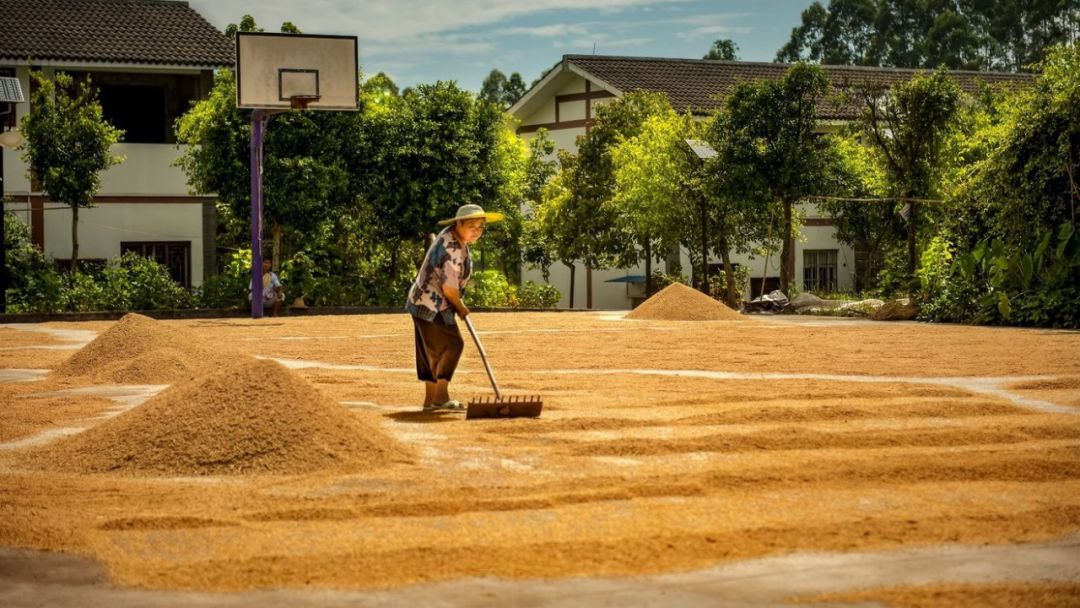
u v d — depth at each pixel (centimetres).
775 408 959
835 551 529
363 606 454
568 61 4388
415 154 3291
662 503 629
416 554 526
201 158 3125
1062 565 505
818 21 8688
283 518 603
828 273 4203
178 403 797
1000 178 2338
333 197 3231
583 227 3856
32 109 3070
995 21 8212
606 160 3825
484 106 3412
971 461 731
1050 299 2223
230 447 748
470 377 1294
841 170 3256
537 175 4350
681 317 2497
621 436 852
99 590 480
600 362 1474
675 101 4159
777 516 596
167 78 3362
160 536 565
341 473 724
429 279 994
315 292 3203
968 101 3088
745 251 3606
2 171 2808
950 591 467
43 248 3244
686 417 942
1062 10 7944
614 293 4306
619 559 517
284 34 2836
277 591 475
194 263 3400
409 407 1034
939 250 2539
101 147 3045
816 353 1600
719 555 523
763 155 3105
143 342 1393
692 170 3359
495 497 647
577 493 648
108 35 3353
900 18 8450
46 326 2477
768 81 3164
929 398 1072
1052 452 770
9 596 472
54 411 1036
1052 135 2256
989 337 1905
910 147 2870
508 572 498
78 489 684
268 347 1750
